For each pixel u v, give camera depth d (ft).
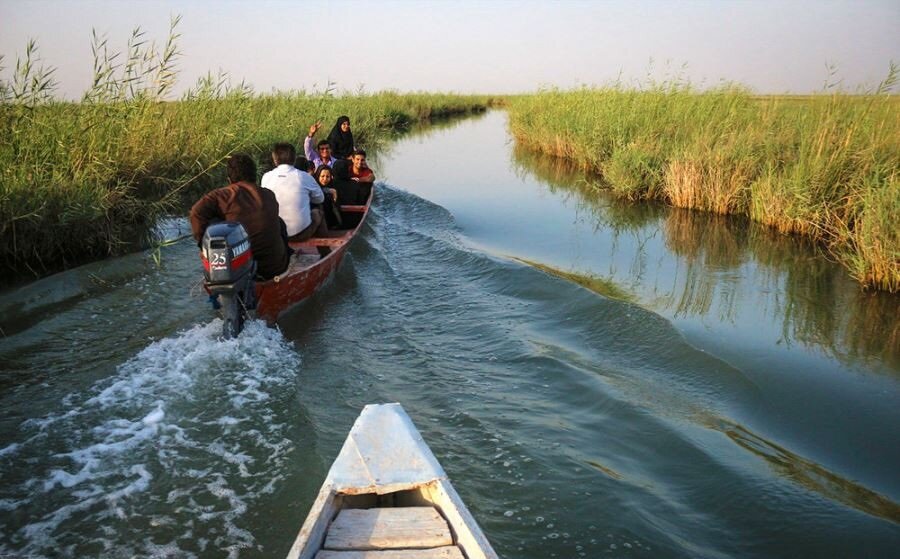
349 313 20.75
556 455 12.80
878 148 29.68
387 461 9.85
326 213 29.14
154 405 14.44
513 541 10.39
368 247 29.14
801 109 39.29
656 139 46.47
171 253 26.45
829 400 15.08
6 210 22.75
